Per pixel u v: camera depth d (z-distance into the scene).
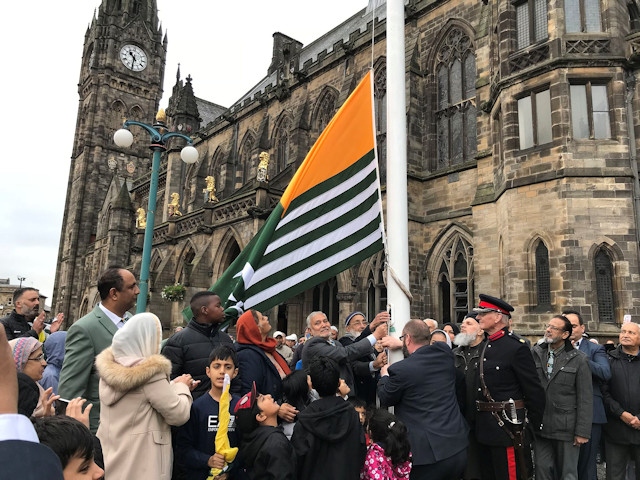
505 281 20.00
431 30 29.86
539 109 19.95
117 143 15.92
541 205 19.05
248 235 30.95
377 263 27.73
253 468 4.99
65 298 80.81
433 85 29.39
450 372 6.65
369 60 34.22
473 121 27.03
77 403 4.37
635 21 21.33
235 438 5.61
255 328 6.61
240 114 48.34
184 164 56.06
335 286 31.45
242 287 7.09
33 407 4.63
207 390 6.20
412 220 27.17
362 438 5.34
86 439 3.25
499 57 21.72
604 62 18.92
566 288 17.70
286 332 35.97
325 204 7.84
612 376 8.88
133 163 90.12
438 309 26.39
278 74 45.31
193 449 5.36
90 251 78.56
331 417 5.14
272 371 6.57
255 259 7.23
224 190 47.22
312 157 7.93
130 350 5.04
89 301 71.31
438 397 6.38
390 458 5.61
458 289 25.72
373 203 8.06
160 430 4.93
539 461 8.47
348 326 10.41
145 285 15.16
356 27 42.53
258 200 30.50
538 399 6.85
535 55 20.19
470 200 25.73
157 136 16.33
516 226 19.70
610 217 17.89
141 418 4.82
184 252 38.00
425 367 6.46
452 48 28.69
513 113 20.64
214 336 6.76
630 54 18.84
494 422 6.93
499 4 22.03
